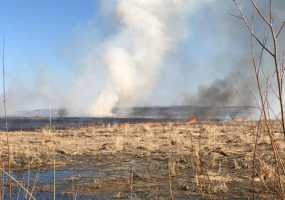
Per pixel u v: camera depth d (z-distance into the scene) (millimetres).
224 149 24188
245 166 18578
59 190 15430
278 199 5516
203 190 14094
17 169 20250
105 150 27328
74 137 37062
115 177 17891
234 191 13828
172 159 20000
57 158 24031
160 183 16266
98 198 14375
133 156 24406
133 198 14227
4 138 34781
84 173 19234
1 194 6871
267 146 18031
